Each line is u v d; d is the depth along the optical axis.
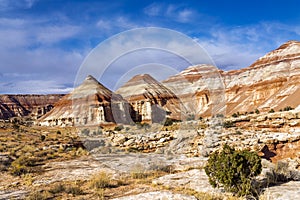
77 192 8.68
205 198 7.07
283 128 29.42
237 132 25.78
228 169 7.59
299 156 21.09
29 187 9.80
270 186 7.95
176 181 9.15
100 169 11.84
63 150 20.05
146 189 8.57
